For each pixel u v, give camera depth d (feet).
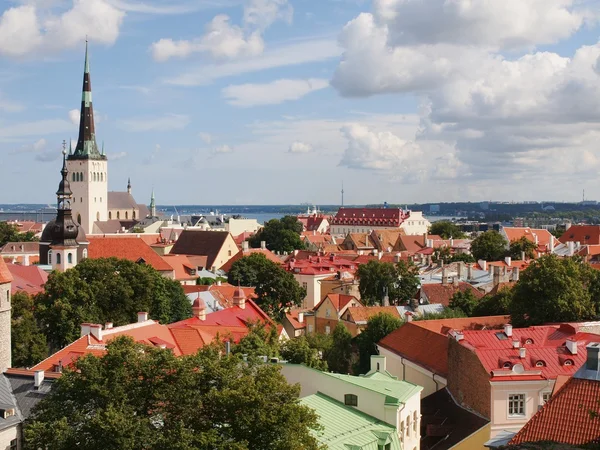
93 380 163.73
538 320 339.16
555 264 344.28
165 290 426.92
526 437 156.15
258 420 159.84
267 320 384.06
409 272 539.70
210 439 155.02
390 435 202.08
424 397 289.94
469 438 244.83
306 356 297.94
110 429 150.10
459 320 354.54
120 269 400.67
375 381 233.14
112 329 300.20
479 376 257.34
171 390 163.73
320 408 209.56
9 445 212.84
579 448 145.28
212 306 471.62
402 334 347.77
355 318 451.53
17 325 342.23
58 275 372.99
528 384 249.75
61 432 155.63
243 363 191.93
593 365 163.84
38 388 231.71
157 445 153.28
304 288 587.68
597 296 364.99
